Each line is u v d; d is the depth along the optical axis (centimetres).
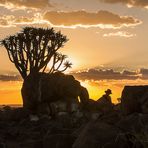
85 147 663
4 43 3234
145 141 591
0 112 2377
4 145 1093
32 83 2906
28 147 934
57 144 800
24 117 2205
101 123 703
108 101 2538
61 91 2861
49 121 1836
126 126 680
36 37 3189
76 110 2569
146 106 764
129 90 817
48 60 3231
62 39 3266
